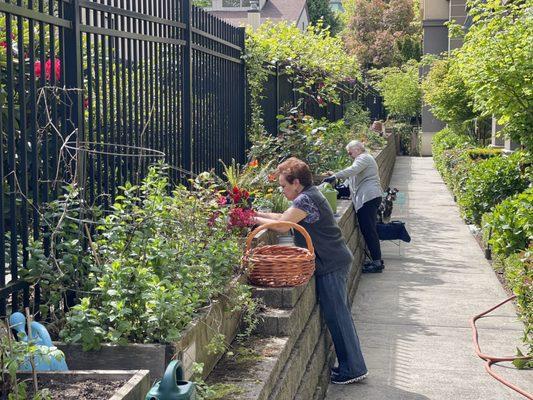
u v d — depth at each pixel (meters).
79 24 4.93
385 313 9.18
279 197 8.32
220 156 9.12
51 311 4.47
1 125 4.05
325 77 14.97
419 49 49.97
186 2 7.51
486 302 9.66
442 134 28.91
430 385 6.81
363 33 54.31
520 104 10.80
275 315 5.45
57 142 4.68
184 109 7.54
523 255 8.15
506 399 6.50
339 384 6.81
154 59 6.67
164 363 3.99
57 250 4.59
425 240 13.99
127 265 4.56
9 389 3.24
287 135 11.93
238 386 4.32
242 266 5.77
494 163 13.46
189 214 5.38
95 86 5.30
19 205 4.61
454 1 32.47
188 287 4.57
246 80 10.45
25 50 5.07
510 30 10.76
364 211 11.11
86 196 5.07
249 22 38.00
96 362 4.02
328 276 6.68
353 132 19.83
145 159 6.21
